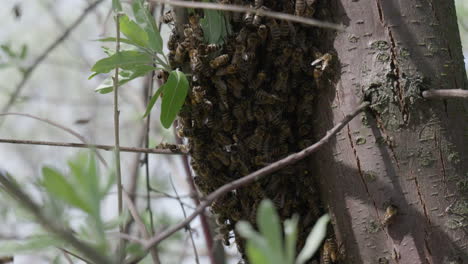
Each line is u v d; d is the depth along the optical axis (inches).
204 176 145.0
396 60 128.6
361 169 130.7
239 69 137.3
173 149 147.6
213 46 135.5
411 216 127.4
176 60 140.9
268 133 140.5
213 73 138.3
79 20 182.1
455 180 127.7
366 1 131.3
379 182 129.2
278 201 140.6
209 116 139.9
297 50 135.8
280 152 140.9
